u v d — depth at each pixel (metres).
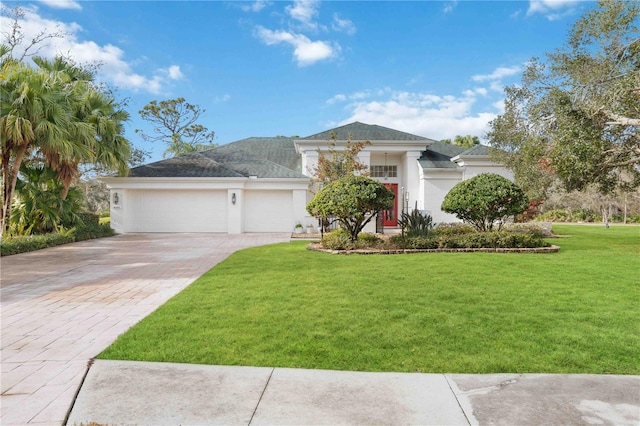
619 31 12.56
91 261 11.09
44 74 15.02
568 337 4.51
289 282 7.45
